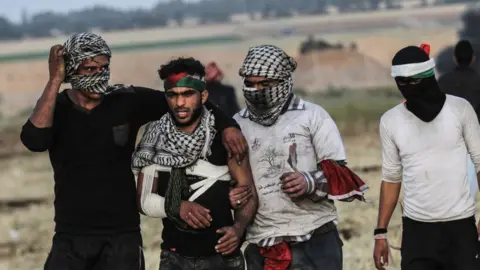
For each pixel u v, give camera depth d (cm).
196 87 1276
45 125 1282
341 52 12644
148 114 1345
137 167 1327
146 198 1316
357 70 12256
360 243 2161
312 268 1332
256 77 1295
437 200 1309
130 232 1330
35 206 3142
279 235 1331
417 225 1329
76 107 1317
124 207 1323
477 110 1995
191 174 1305
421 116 1311
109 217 1314
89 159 1310
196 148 1292
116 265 1320
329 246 1341
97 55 1284
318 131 1330
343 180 1320
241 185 1312
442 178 1306
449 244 1316
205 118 1304
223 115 1320
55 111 1316
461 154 1311
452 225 1311
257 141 1332
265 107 1318
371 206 2602
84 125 1311
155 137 1313
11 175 4181
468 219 1316
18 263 2245
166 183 1316
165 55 17050
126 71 15738
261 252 1352
